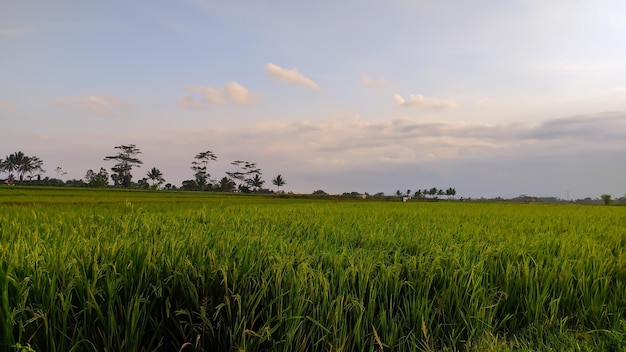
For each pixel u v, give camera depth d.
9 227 5.29
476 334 3.01
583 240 5.79
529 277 3.65
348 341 2.74
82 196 35.00
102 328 2.48
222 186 113.19
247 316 2.69
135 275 2.85
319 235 5.66
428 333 2.97
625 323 3.10
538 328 3.14
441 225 8.00
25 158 118.69
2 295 2.33
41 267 2.65
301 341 2.72
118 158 105.88
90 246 3.37
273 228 6.42
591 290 3.66
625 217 13.02
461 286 3.41
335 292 3.15
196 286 2.88
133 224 5.54
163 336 2.67
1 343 2.24
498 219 10.54
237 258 3.40
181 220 7.49
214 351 2.64
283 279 3.04
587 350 2.77
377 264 3.70
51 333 2.27
